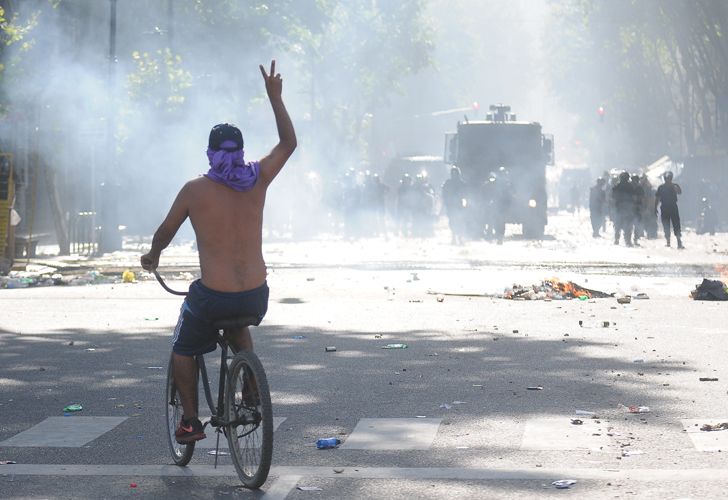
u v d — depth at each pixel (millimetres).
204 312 20484
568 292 55125
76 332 42156
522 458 22109
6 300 54406
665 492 19453
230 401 20578
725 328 42125
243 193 20484
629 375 31656
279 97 21016
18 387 30578
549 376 31688
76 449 23359
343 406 27594
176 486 20453
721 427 24406
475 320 45438
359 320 45562
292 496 19641
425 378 31547
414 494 19641
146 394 29438
